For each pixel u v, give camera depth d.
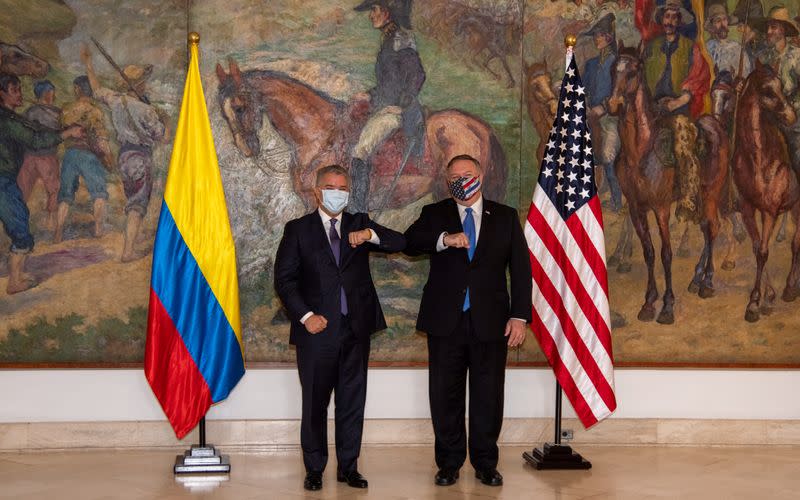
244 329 6.95
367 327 5.67
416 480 5.91
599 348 6.27
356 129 7.04
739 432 7.27
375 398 7.04
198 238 5.99
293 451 6.82
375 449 6.89
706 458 6.77
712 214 7.32
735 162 7.33
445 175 7.10
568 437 7.08
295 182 7.00
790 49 7.36
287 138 6.99
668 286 7.30
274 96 6.98
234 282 6.07
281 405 6.93
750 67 7.33
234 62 6.93
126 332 6.82
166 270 5.95
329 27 7.01
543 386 7.17
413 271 7.07
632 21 7.23
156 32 6.84
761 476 6.19
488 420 5.76
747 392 7.35
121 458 6.47
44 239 6.73
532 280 6.25
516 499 5.46
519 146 7.16
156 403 6.81
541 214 6.36
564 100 6.39
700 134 7.29
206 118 6.04
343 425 5.71
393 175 7.06
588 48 7.20
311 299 5.61
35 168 6.71
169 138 6.86
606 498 5.52
